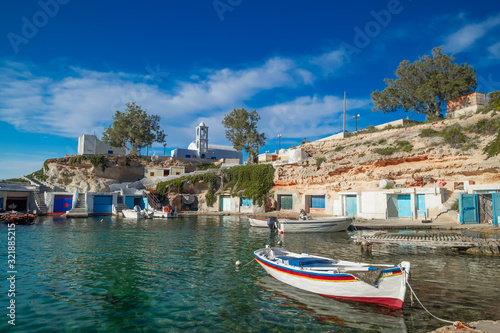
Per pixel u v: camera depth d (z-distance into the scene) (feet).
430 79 166.91
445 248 65.98
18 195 166.91
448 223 101.40
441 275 45.03
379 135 158.20
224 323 30.17
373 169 139.74
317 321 30.48
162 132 260.21
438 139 127.85
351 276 34.24
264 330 28.68
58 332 28.07
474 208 100.12
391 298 32.78
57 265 52.11
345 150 154.40
